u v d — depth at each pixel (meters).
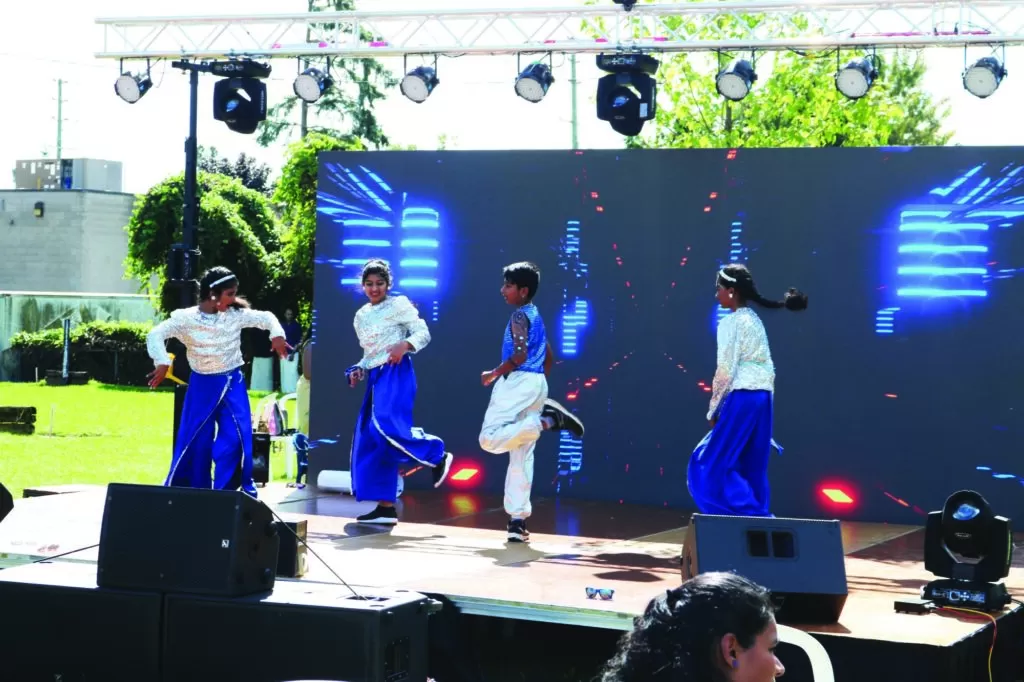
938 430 8.95
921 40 8.89
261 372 28.97
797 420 9.21
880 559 7.42
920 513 8.98
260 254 28.19
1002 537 5.79
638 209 9.59
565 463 9.75
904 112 34.94
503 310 9.93
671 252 9.52
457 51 9.72
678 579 6.47
